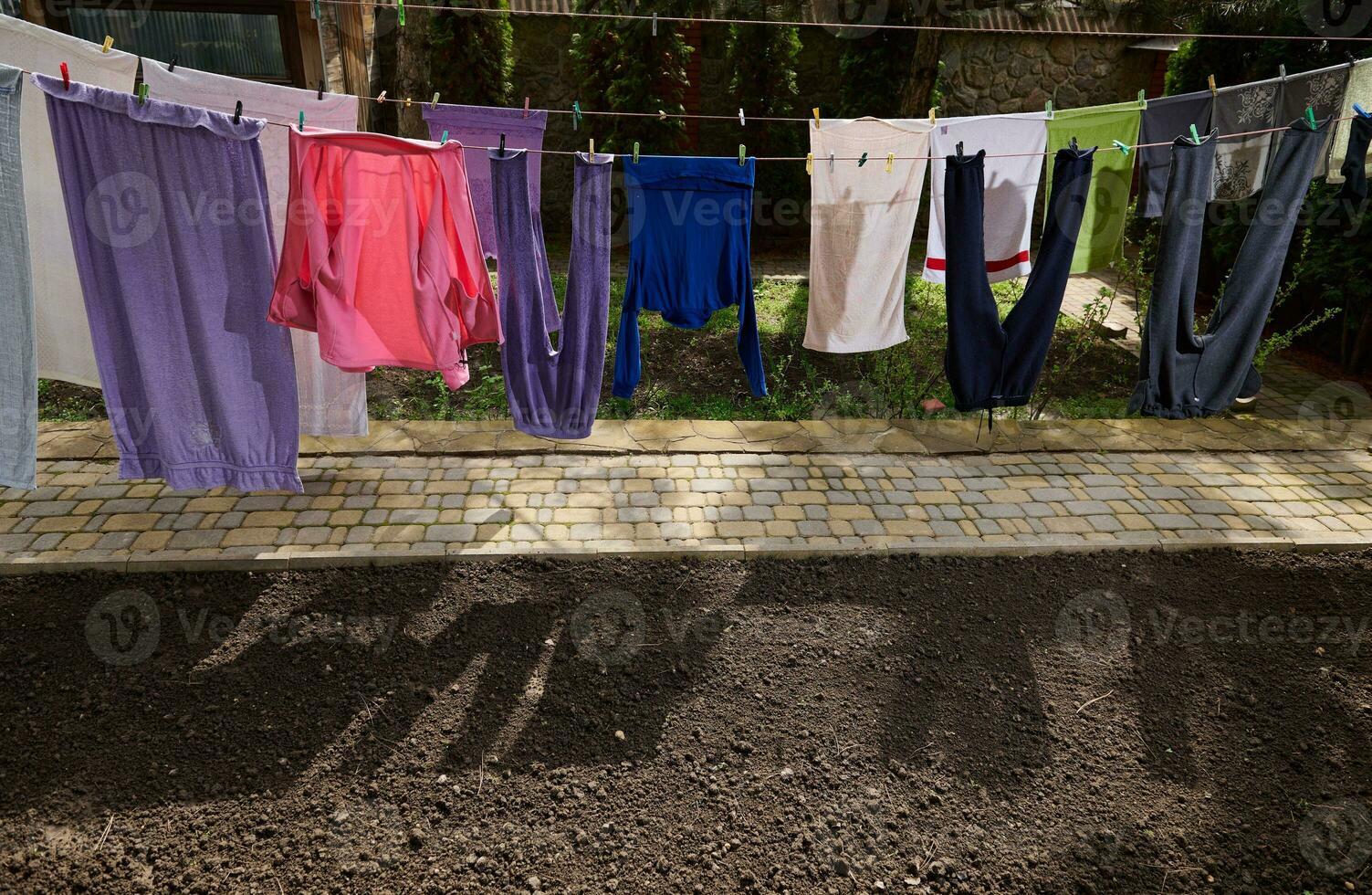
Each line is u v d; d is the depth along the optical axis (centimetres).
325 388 407
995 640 357
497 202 350
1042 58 992
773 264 909
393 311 340
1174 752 305
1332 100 401
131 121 295
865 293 414
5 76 270
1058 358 667
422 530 408
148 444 347
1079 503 458
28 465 310
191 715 299
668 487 459
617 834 264
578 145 969
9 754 278
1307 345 702
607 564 393
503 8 834
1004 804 281
